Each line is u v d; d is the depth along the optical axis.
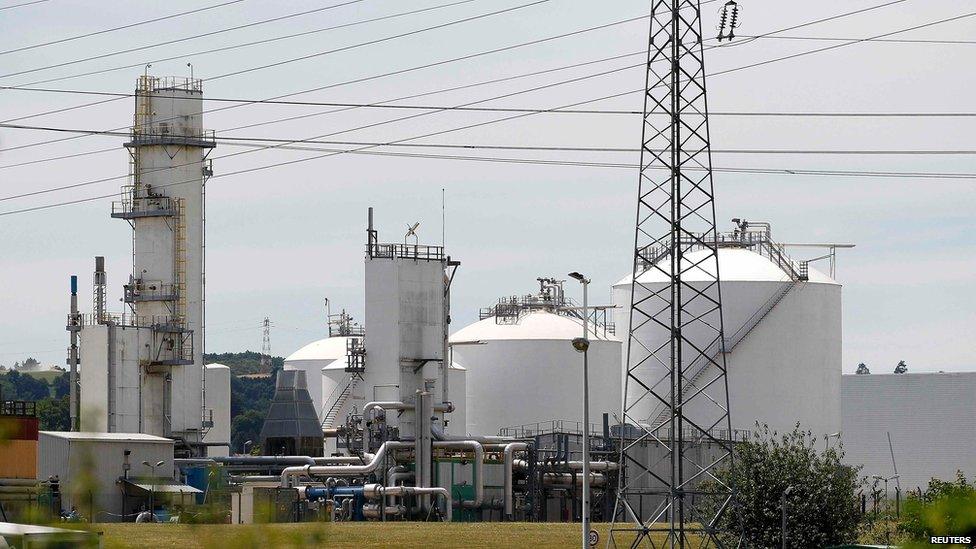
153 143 130.75
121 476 102.31
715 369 132.25
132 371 126.56
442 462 123.62
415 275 131.12
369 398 129.75
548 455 125.31
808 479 80.06
